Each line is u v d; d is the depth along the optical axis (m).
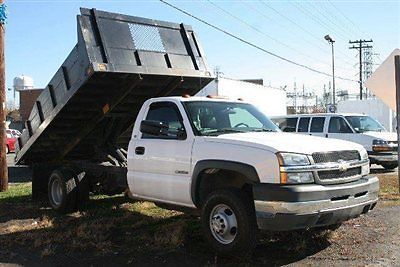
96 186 8.87
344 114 15.44
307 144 5.72
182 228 7.12
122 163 9.02
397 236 6.59
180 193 6.43
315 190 5.29
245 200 5.54
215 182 6.30
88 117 8.91
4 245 6.58
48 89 8.64
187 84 9.21
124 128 9.53
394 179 12.61
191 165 6.26
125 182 7.80
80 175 8.69
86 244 6.45
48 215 8.47
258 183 5.44
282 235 6.59
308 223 5.31
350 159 5.92
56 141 9.51
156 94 9.01
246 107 7.42
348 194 5.60
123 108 8.96
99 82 7.89
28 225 7.70
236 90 27.16
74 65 7.83
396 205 8.83
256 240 5.54
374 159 14.52
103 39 7.61
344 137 14.95
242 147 5.70
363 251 5.89
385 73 10.38
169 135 6.69
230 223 5.66
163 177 6.69
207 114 6.78
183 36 9.05
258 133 6.43
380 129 15.69
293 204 5.15
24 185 13.01
